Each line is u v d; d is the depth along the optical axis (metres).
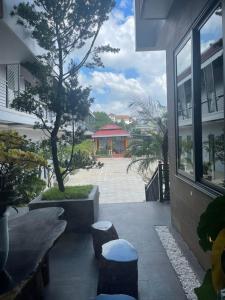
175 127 4.70
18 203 2.05
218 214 1.46
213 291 1.42
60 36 5.42
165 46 5.59
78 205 4.88
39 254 2.16
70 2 5.25
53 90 5.52
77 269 3.49
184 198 4.21
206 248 1.50
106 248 2.98
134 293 2.77
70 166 5.71
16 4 6.08
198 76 3.57
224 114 2.59
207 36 3.28
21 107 5.48
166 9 4.09
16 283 1.78
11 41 6.65
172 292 2.94
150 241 4.36
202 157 3.55
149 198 7.99
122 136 32.97
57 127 5.58
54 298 2.87
